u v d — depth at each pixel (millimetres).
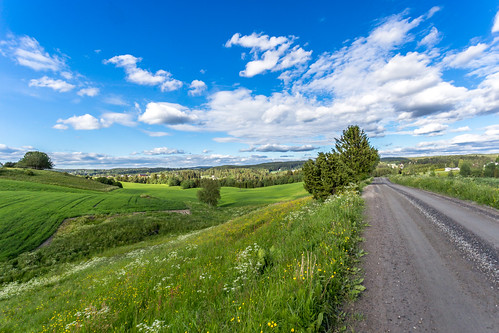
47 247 23688
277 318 3676
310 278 4508
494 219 9688
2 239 23859
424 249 6418
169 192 87312
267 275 5730
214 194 55125
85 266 18297
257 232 12250
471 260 5488
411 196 19156
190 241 16625
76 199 44438
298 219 12312
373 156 31438
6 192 44219
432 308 3754
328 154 19500
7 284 17328
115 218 34969
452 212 11500
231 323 3811
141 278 8805
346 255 6027
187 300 5305
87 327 4988
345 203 13242
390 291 4359
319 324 3408
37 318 7926
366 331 3348
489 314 3492
